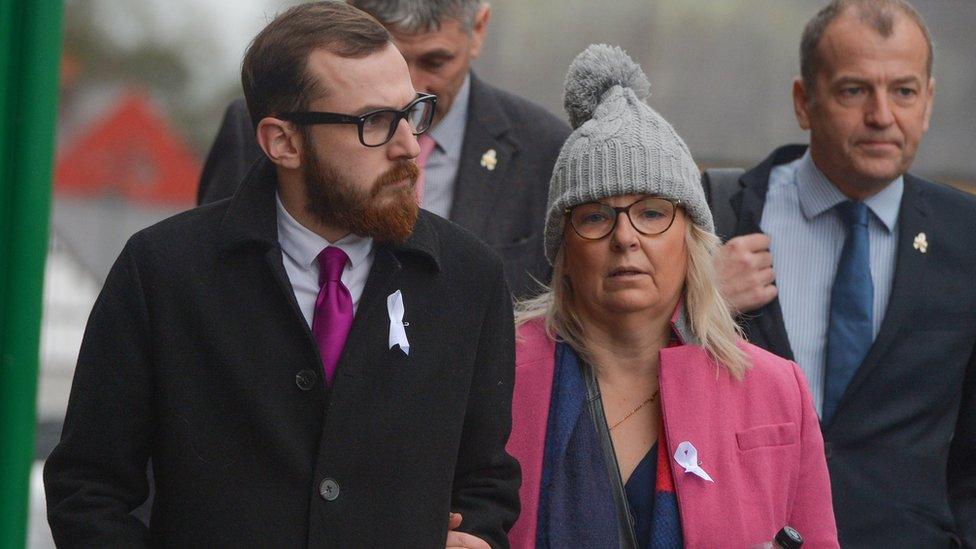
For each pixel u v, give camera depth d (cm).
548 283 1455
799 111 1505
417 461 1004
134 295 997
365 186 986
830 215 1452
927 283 1398
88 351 1005
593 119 1188
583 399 1163
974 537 1406
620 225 1139
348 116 983
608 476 1141
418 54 1423
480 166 1514
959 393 1408
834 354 1395
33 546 1920
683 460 1123
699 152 2011
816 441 1176
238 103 1555
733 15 2009
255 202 1019
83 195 2669
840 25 1413
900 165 1404
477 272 1062
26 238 725
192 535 977
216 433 986
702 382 1159
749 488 1140
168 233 1017
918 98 1404
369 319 1009
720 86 2008
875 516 1351
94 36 3138
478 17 1504
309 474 981
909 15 1421
